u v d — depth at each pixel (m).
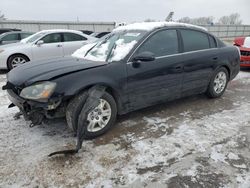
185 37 3.68
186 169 2.30
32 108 2.50
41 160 2.42
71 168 2.30
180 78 3.60
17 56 6.75
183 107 3.98
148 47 3.21
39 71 2.74
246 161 2.44
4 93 4.65
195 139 2.88
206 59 3.91
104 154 2.54
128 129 3.13
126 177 2.19
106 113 2.93
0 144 2.70
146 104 3.36
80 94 2.65
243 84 5.72
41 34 7.25
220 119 3.50
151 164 2.38
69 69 2.70
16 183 2.09
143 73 3.11
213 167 2.34
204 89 4.17
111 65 2.89
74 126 2.68
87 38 7.92
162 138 2.90
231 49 4.44
